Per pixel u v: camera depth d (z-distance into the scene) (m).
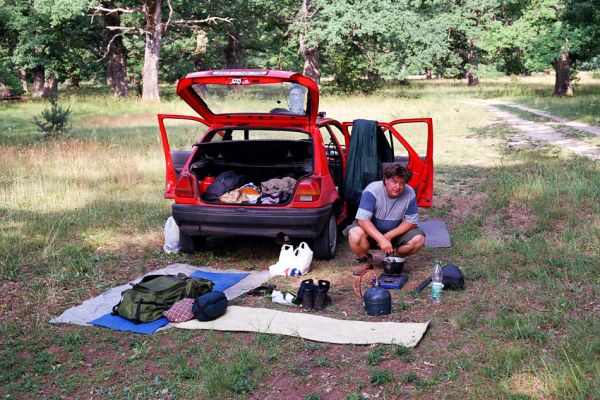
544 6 33.69
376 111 28.00
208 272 7.18
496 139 18.78
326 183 7.37
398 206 6.93
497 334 5.20
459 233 8.51
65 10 31.66
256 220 7.04
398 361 4.82
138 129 21.17
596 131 19.36
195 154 7.77
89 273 7.23
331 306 6.06
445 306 5.93
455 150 16.83
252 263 7.59
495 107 30.06
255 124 7.94
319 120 8.17
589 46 33.12
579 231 8.06
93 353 5.16
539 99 33.41
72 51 44.38
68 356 5.12
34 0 33.44
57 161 14.16
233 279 6.89
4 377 4.73
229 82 7.21
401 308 5.90
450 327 5.42
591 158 14.12
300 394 4.40
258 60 52.00
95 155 14.93
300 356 4.96
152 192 11.56
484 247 7.73
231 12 38.94
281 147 8.13
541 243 7.61
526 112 26.78
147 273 7.21
